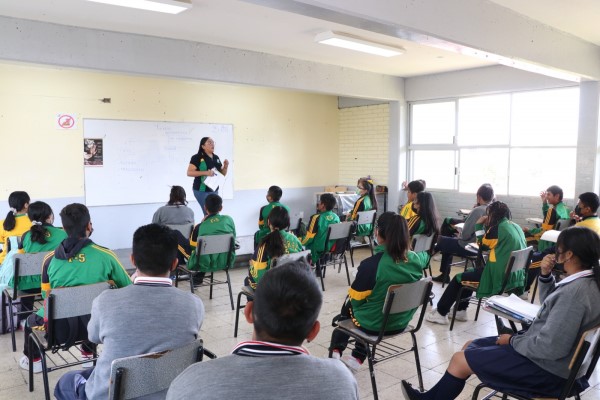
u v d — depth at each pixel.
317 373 1.01
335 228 4.99
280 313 1.04
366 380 3.01
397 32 3.22
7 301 3.83
